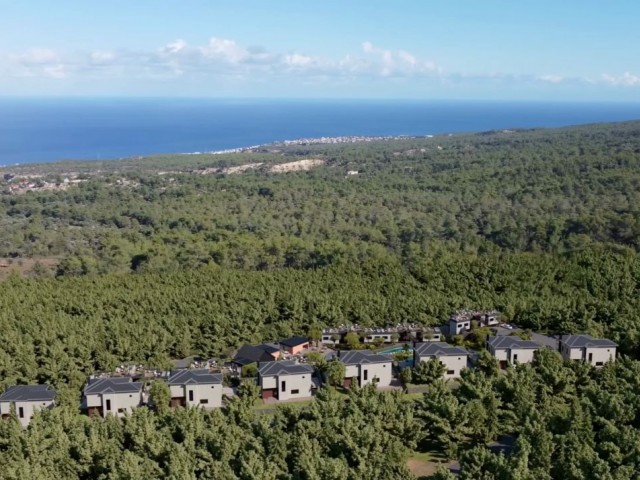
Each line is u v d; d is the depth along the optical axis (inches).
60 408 3157.0
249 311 4874.5
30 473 2578.7
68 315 4857.3
